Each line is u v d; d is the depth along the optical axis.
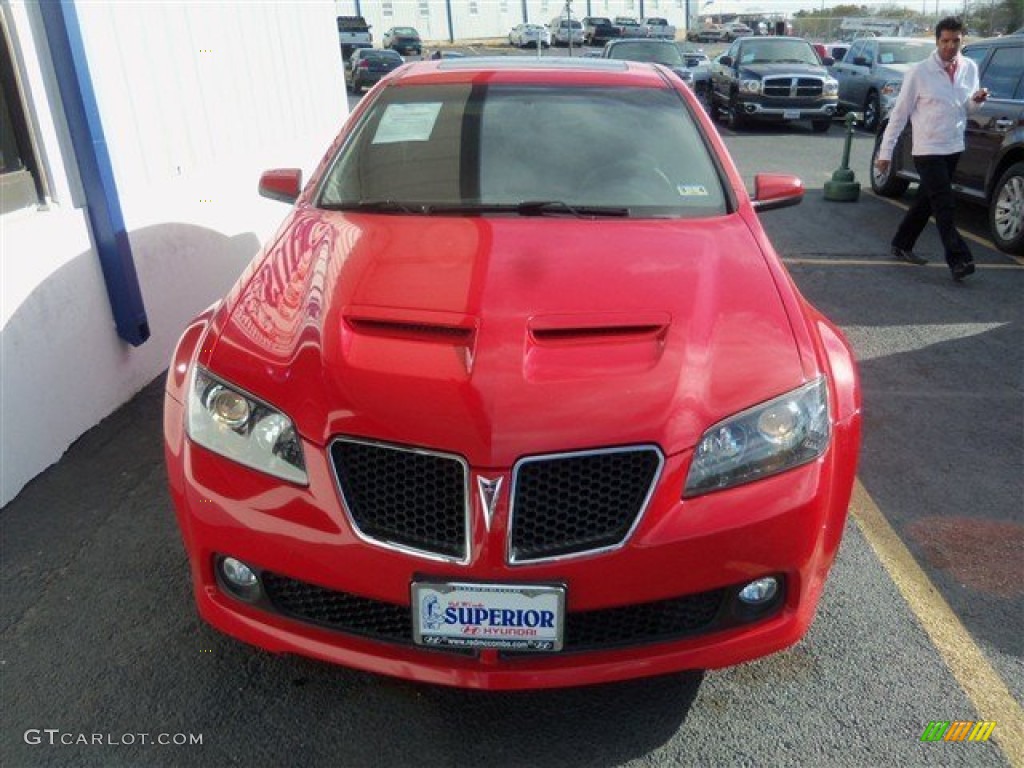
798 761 2.35
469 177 3.28
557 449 2.07
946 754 2.38
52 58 3.80
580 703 2.55
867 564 3.21
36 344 3.73
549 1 61.53
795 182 3.68
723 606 2.23
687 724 2.47
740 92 16.58
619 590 2.11
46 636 2.79
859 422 2.51
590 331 2.35
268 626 2.29
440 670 2.18
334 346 2.30
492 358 2.21
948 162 6.57
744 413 2.21
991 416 4.47
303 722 2.47
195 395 2.39
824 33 51.47
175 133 5.04
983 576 3.15
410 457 2.11
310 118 7.56
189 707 2.52
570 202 3.17
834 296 6.39
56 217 3.86
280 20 6.78
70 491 3.65
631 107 3.61
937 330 5.71
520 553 2.09
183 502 2.34
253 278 2.80
